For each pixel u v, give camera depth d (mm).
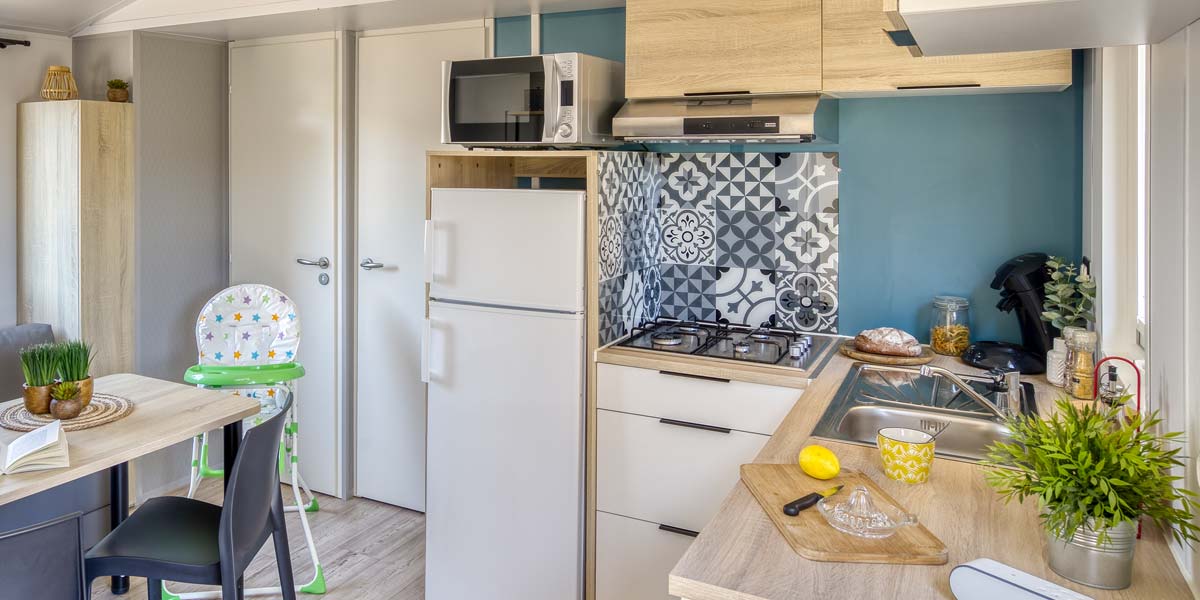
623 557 2795
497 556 2939
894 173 2928
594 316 2748
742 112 2639
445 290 2934
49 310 3797
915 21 1139
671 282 3330
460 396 2943
